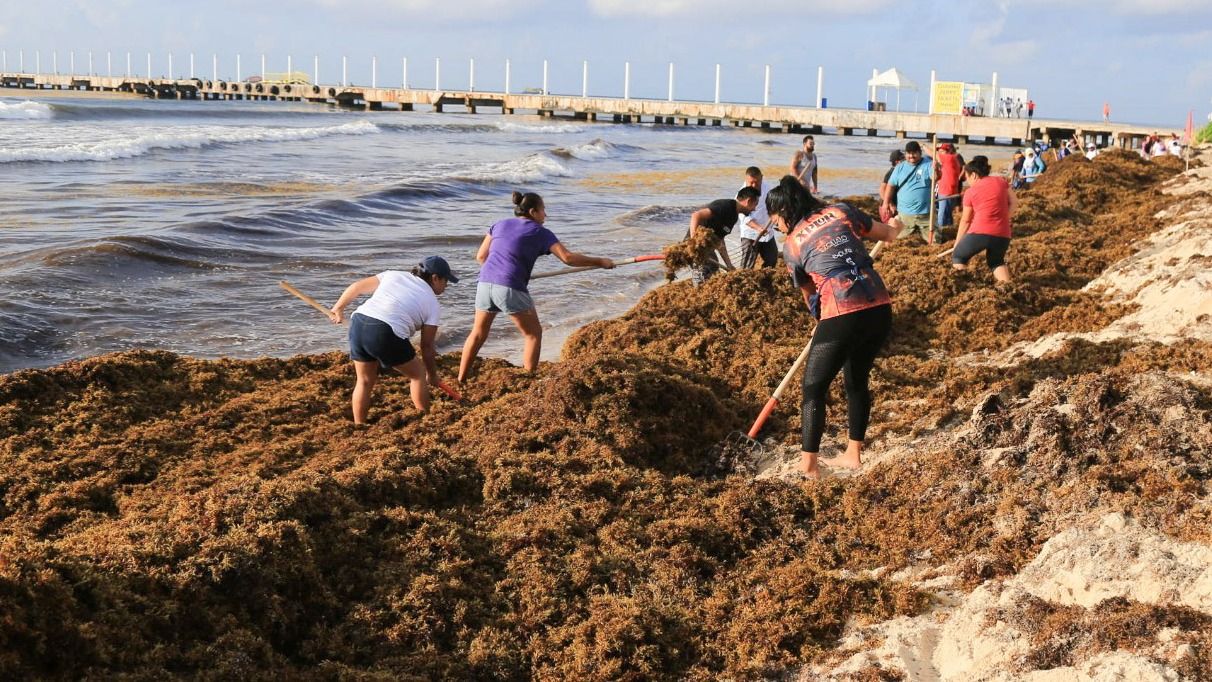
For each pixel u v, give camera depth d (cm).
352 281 1399
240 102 9206
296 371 864
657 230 2012
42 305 1136
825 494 576
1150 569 396
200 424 729
